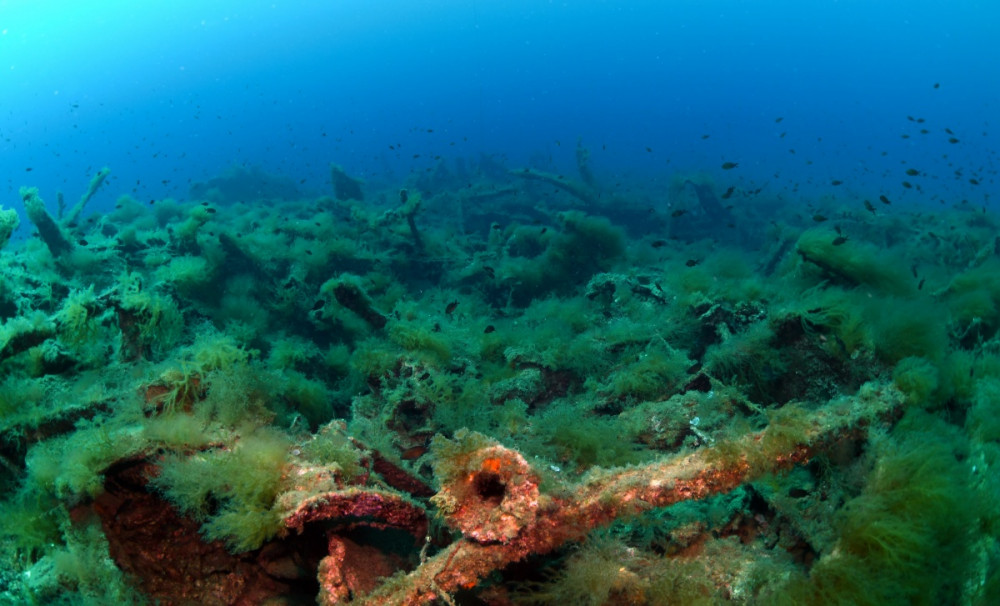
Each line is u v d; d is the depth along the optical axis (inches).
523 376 218.8
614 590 110.0
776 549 127.5
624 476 115.8
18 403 169.8
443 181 1334.9
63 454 135.6
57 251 394.3
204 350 175.2
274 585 128.8
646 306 282.0
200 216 383.2
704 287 253.9
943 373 152.7
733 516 138.6
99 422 149.9
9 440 160.7
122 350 221.0
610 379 216.4
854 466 127.6
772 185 1621.6
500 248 534.3
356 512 117.6
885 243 622.8
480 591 115.1
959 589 106.3
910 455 114.5
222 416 154.9
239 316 338.0
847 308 176.2
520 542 104.5
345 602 102.7
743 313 229.3
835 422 125.0
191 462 124.0
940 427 135.3
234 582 127.1
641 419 182.9
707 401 181.3
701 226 823.7
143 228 601.9
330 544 113.3
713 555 122.3
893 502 109.5
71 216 608.4
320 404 232.7
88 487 121.3
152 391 161.2
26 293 320.5
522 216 794.8
